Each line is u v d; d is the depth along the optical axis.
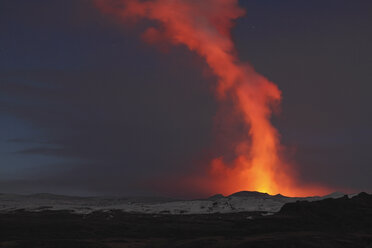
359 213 138.38
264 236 104.88
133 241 109.19
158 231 126.81
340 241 91.81
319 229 122.12
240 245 89.44
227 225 134.75
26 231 125.62
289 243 87.88
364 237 97.38
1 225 132.00
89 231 127.75
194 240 103.00
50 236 117.50
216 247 91.38
